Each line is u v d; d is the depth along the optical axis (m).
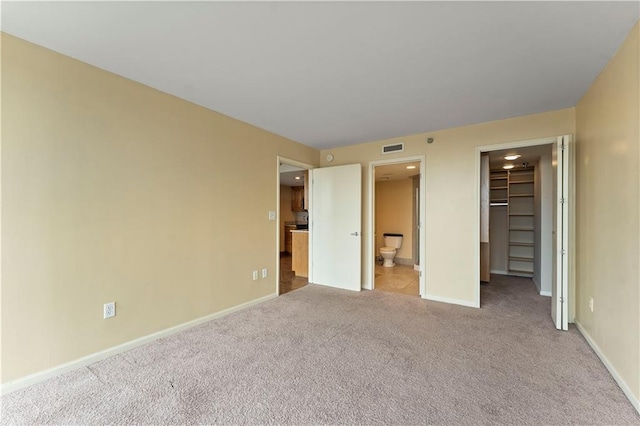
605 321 2.18
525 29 1.79
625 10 1.61
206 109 3.11
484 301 3.83
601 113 2.30
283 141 4.25
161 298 2.69
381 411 1.69
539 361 2.24
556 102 2.96
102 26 1.78
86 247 2.21
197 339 2.65
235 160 3.46
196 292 3.00
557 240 2.90
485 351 2.41
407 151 4.17
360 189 4.41
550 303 3.74
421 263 4.00
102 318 2.29
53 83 2.05
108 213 2.33
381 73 2.37
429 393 1.85
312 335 2.74
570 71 2.32
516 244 5.50
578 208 2.89
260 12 1.65
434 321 3.10
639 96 1.72
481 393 1.85
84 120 2.20
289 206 8.65
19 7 1.59
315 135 4.17
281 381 1.99
